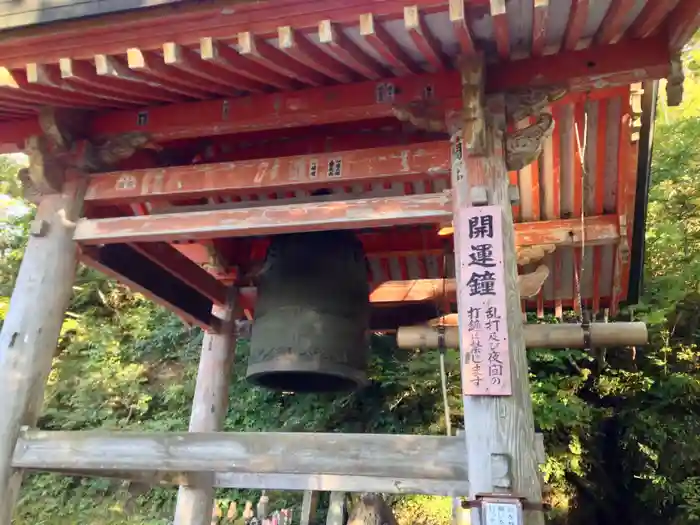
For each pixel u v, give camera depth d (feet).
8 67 12.92
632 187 20.20
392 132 17.26
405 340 21.50
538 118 13.42
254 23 11.27
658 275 36.73
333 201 13.96
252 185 14.74
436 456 11.28
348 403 37.27
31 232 15.20
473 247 12.13
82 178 15.87
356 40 12.04
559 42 12.82
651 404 34.17
